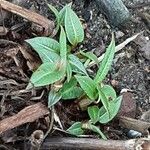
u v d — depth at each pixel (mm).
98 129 242
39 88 244
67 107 255
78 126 247
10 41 251
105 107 230
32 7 271
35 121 241
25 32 259
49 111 242
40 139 219
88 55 255
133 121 257
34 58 252
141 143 217
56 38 261
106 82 269
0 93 240
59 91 241
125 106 261
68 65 238
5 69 246
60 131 247
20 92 242
